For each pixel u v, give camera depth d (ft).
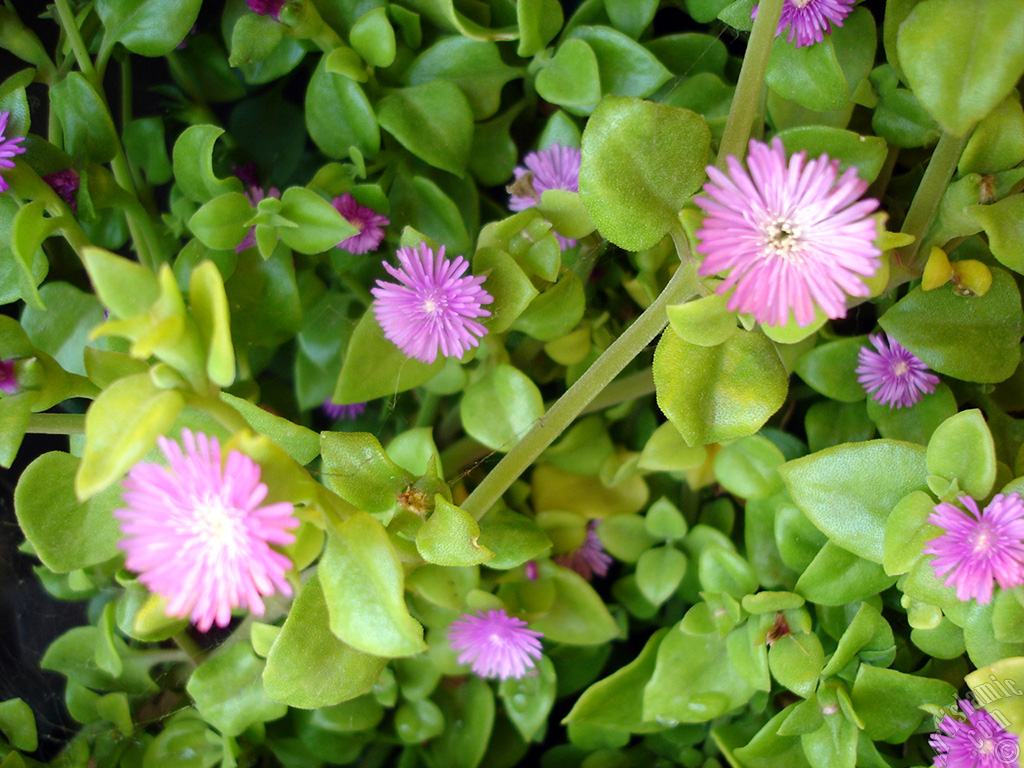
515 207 0.45
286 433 0.35
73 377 0.34
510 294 0.38
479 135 0.46
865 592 0.37
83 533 0.35
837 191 0.27
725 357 0.33
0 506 0.48
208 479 0.24
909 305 0.37
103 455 0.25
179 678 0.47
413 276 0.37
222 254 0.41
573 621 0.45
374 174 0.46
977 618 0.33
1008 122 0.33
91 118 0.41
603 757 0.47
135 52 0.44
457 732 0.48
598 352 0.46
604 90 0.43
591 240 0.41
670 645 0.42
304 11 0.41
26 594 0.48
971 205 0.33
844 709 0.37
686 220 0.31
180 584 0.25
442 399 0.49
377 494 0.33
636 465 0.46
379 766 0.49
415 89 0.44
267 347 0.48
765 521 0.42
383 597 0.28
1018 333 0.37
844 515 0.35
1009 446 0.40
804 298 0.28
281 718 0.48
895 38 0.37
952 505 0.32
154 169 0.49
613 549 0.47
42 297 0.43
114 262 0.26
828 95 0.38
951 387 0.41
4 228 0.39
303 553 0.30
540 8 0.42
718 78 0.43
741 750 0.39
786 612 0.39
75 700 0.45
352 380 0.40
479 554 0.31
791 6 0.36
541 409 0.40
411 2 0.44
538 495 0.48
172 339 0.25
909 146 0.40
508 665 0.43
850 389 0.41
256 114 0.51
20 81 0.42
